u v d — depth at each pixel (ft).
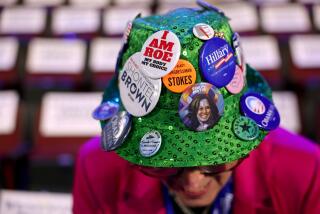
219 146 2.19
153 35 2.18
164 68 2.11
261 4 7.54
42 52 6.51
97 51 6.51
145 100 2.19
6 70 6.44
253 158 2.91
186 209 3.11
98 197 3.20
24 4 8.35
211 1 7.70
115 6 7.90
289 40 6.49
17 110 5.94
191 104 2.10
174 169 2.48
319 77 6.18
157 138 2.20
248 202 2.95
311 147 2.96
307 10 7.18
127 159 2.32
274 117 2.33
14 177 5.87
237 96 2.28
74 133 5.78
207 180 2.61
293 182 2.86
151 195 3.13
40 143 5.81
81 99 6.00
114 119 2.36
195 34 2.12
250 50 6.34
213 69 2.12
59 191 5.85
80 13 7.35
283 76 6.21
